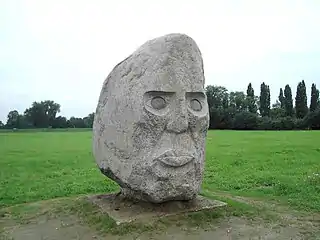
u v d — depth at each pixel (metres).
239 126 50.88
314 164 13.64
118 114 6.62
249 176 11.39
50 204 7.91
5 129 63.59
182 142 6.27
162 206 6.50
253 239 5.60
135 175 6.32
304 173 11.64
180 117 6.20
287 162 14.28
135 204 6.75
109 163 6.85
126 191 7.09
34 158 17.31
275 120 49.88
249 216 6.61
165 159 6.09
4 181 11.45
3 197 9.23
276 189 9.34
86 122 73.00
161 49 6.28
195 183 6.39
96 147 7.39
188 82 6.29
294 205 7.70
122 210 6.59
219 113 51.53
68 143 26.78
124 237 5.64
